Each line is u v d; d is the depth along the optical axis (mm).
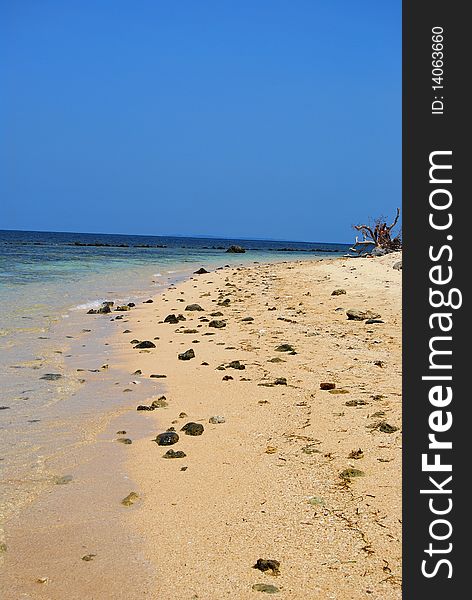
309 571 4148
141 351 12000
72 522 4922
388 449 6211
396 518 4820
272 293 21344
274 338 12750
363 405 7711
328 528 4695
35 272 31172
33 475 5848
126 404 8258
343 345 11812
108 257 53875
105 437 6941
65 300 20047
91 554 4441
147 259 53094
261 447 6465
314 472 5734
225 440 6723
